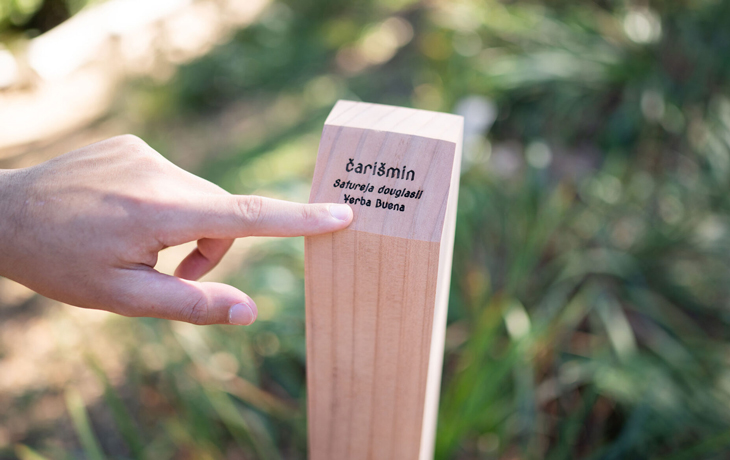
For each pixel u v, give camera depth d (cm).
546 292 104
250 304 43
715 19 152
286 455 84
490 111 134
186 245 132
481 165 127
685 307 105
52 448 90
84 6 304
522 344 80
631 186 124
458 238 108
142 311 44
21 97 253
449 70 159
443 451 74
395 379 44
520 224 112
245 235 41
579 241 113
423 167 40
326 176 41
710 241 108
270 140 166
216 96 205
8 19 303
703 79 144
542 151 137
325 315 43
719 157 124
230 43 229
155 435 89
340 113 42
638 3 170
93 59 267
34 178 44
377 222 40
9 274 44
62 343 110
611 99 151
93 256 42
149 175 43
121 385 98
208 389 84
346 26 226
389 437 46
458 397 75
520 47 164
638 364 87
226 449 84
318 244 41
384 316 42
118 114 210
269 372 96
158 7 276
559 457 79
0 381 105
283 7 243
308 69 206
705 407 84
